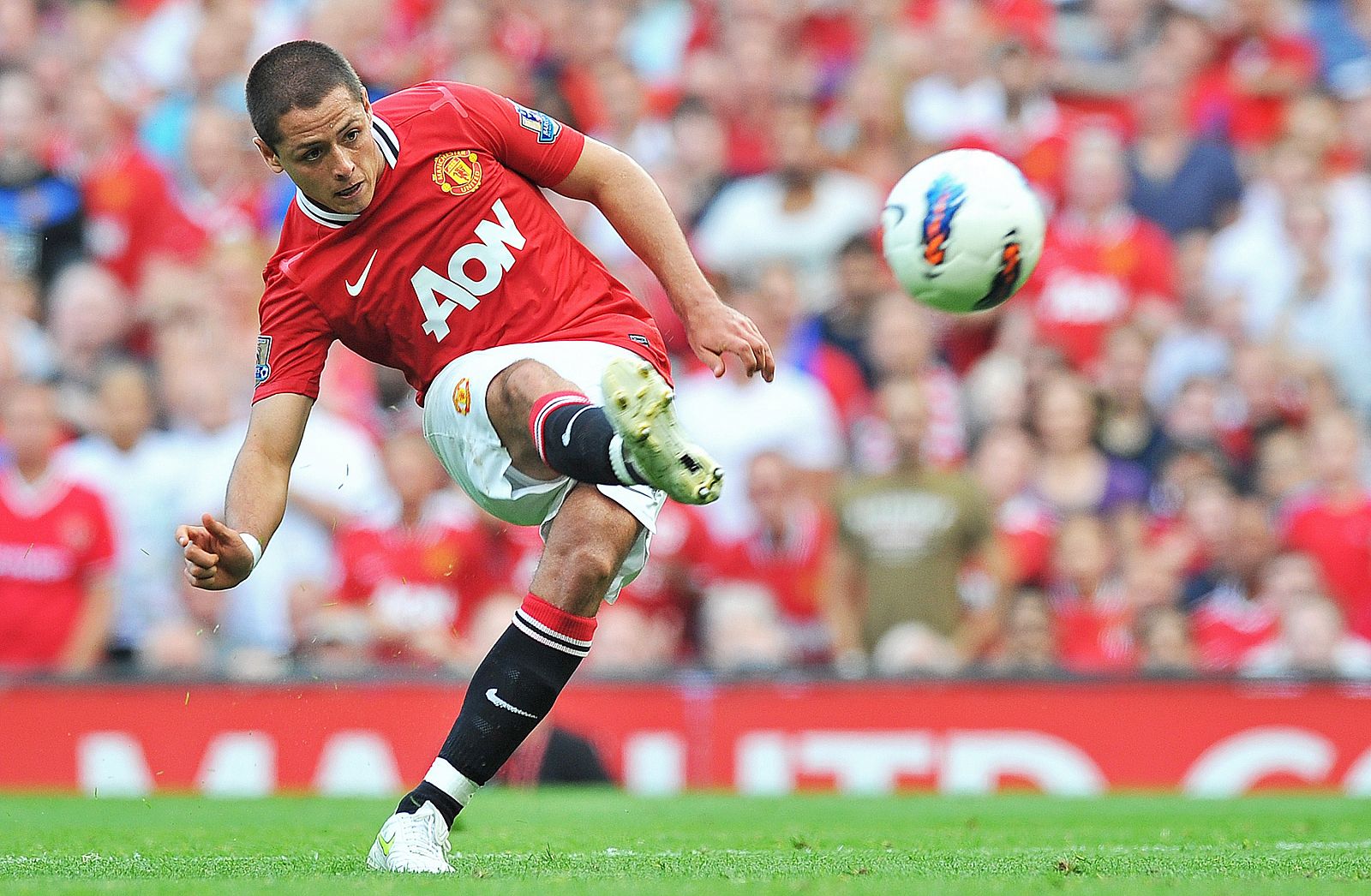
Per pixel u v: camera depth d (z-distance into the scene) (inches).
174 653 1250.6
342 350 1390.3
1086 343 1508.4
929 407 1306.6
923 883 442.6
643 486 497.7
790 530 1331.2
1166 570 1286.9
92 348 1520.7
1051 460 1375.5
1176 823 741.3
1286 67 1694.1
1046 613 1258.6
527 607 488.4
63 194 1611.7
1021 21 1722.4
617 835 658.2
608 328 530.6
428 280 526.6
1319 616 1222.9
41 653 1253.7
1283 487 1371.8
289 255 534.0
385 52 1739.7
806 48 1770.4
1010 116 1646.2
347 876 459.5
